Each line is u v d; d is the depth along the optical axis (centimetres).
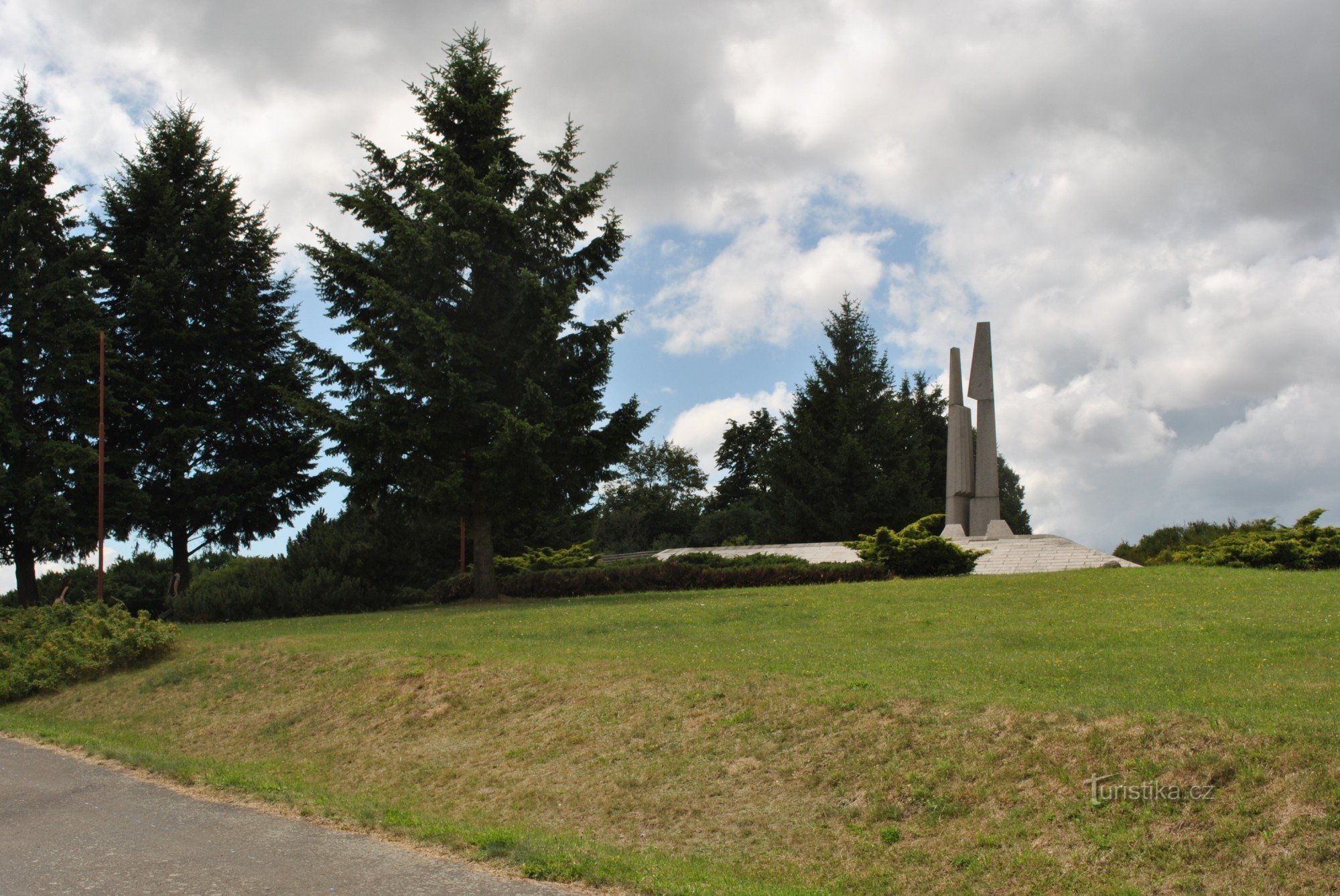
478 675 1352
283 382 3216
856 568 2616
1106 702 921
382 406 2436
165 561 4081
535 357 2503
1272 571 2158
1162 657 1202
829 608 1864
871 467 5156
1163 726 796
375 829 829
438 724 1224
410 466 2498
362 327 2431
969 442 3747
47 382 2878
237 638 1981
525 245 2614
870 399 5497
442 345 2416
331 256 2664
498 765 1059
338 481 2562
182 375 3091
